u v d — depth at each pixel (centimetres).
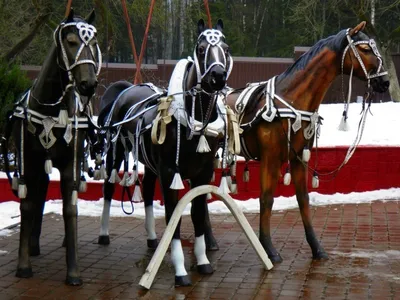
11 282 642
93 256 746
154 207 999
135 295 607
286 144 723
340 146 1111
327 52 718
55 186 1016
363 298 597
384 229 888
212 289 625
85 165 691
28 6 1911
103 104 856
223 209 1011
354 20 3316
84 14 2245
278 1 4028
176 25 3606
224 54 596
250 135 745
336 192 1113
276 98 726
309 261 725
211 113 635
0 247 774
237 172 1048
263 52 4062
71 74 575
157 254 635
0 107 1089
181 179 663
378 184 1138
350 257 741
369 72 711
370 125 1497
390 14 3197
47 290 619
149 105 721
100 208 993
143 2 2027
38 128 619
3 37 1916
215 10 3884
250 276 668
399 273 677
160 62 2734
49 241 809
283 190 1077
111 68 2709
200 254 680
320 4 3188
